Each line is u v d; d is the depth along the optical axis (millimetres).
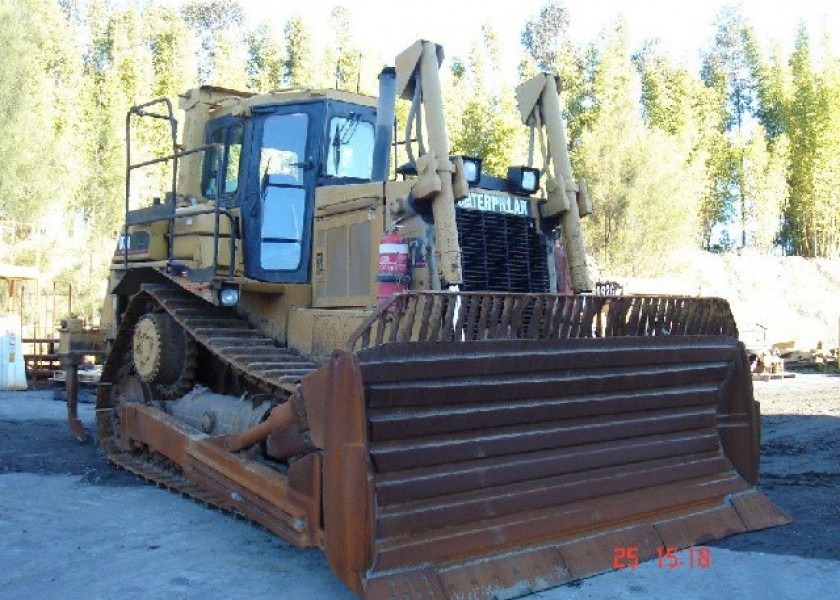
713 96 53219
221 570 4871
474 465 4586
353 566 4039
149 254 7523
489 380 4609
